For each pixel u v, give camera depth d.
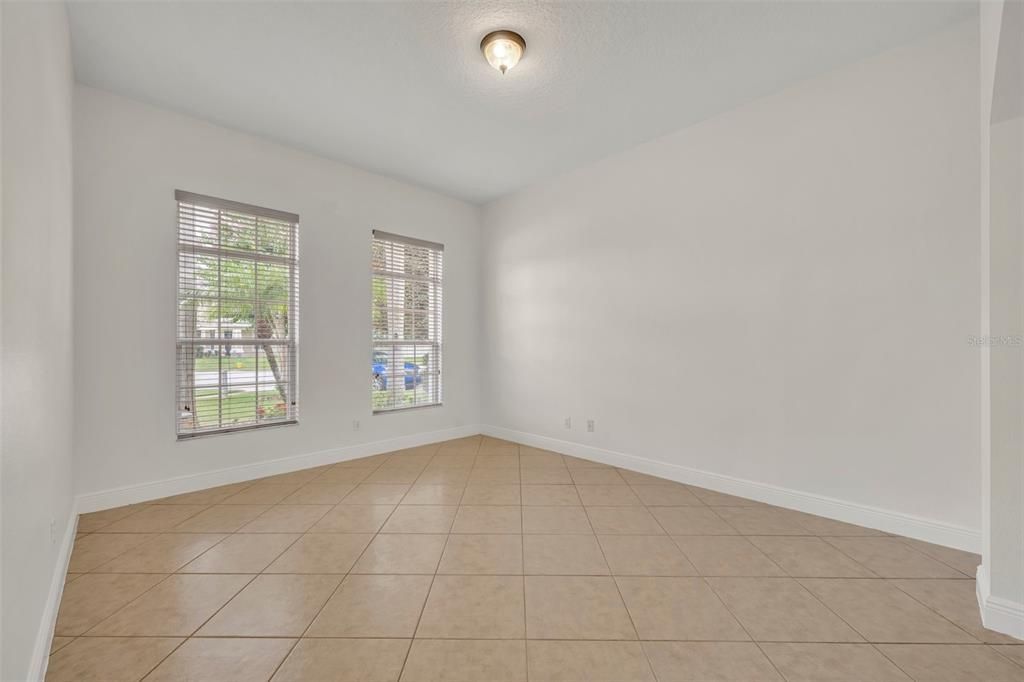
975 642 1.57
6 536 1.09
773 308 2.89
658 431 3.52
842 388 2.62
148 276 2.93
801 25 2.23
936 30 2.28
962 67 2.23
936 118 2.30
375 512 2.77
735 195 3.06
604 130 3.37
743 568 2.08
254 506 2.86
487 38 2.31
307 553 2.22
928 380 2.34
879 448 2.49
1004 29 1.48
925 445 2.35
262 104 2.97
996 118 1.65
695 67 2.59
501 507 2.87
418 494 3.11
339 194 3.94
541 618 1.70
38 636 1.43
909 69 2.38
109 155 2.78
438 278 4.83
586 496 3.07
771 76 2.69
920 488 2.36
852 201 2.57
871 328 2.51
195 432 3.16
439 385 4.82
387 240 4.35
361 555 2.20
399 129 3.33
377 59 2.50
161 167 2.99
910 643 1.56
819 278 2.70
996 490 1.65
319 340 3.80
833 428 2.65
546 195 4.41
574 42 2.36
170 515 2.69
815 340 2.71
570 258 4.20
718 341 3.16
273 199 3.52
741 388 3.04
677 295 3.40
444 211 4.81
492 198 4.94
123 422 2.82
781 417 2.86
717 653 1.51
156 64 2.53
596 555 2.21
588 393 4.05
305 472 3.62
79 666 1.43
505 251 4.86
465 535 2.45
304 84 2.74
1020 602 1.59
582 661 1.47
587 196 4.04
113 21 2.18
